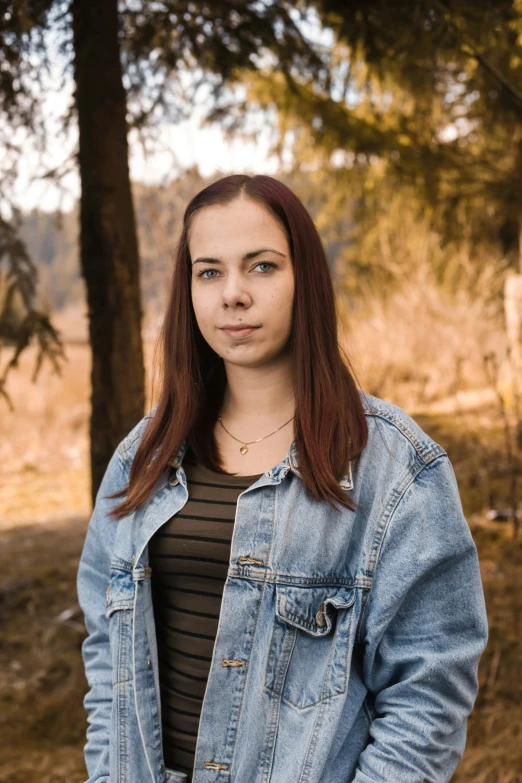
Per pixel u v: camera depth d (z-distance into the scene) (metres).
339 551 1.02
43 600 3.65
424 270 7.22
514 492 3.66
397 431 1.07
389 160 4.34
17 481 6.19
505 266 5.52
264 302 1.06
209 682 1.03
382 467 1.04
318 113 4.06
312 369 1.07
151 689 1.10
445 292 6.85
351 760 1.01
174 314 1.19
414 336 7.36
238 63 2.60
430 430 5.38
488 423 5.33
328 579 1.01
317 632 1.00
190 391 1.17
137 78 2.64
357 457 1.05
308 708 0.99
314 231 1.10
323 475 1.02
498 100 3.54
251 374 1.13
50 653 3.07
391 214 6.20
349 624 1.00
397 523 1.01
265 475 1.05
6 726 2.58
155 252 4.82
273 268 1.06
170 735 1.11
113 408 2.38
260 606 1.02
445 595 1.01
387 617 0.99
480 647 1.02
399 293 7.76
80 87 2.25
